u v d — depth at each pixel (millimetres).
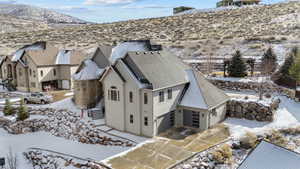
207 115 22531
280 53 38375
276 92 28781
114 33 80188
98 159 19938
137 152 19281
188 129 23500
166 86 22266
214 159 17828
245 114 24812
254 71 35438
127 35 74500
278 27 55562
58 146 24219
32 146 25109
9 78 43938
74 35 84562
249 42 46625
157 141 21031
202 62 39875
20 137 28094
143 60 23641
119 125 24141
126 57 23469
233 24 66312
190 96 24094
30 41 80938
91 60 33000
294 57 29766
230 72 33219
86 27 98000
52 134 27875
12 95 39938
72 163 20047
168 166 17031
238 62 32656
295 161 10523
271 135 19906
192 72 25906
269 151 11453
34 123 29703
